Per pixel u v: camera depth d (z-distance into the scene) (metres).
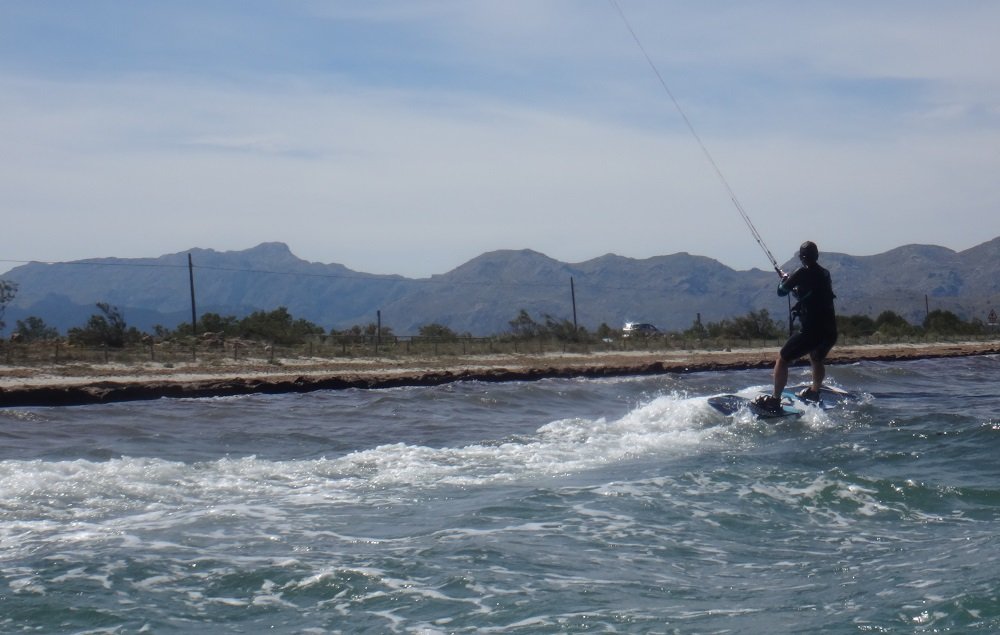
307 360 36.25
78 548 9.34
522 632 7.35
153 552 9.22
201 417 19.34
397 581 8.44
